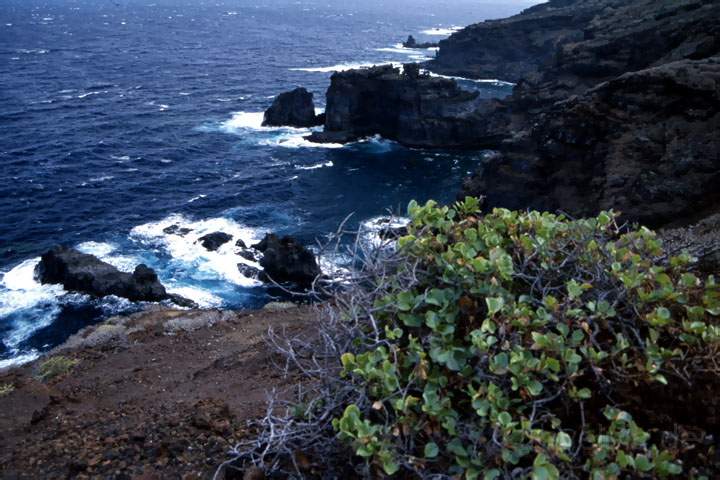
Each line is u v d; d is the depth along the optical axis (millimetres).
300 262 32625
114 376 10258
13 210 42469
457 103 66125
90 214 42406
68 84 92562
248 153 60406
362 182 52812
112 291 30297
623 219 26969
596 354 3438
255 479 3930
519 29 106562
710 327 3602
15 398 9383
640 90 31375
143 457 4957
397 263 4402
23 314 28828
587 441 3328
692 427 3576
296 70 117125
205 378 8703
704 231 11586
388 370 3551
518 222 4676
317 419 3771
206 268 34375
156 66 115938
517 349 3467
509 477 3084
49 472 5121
